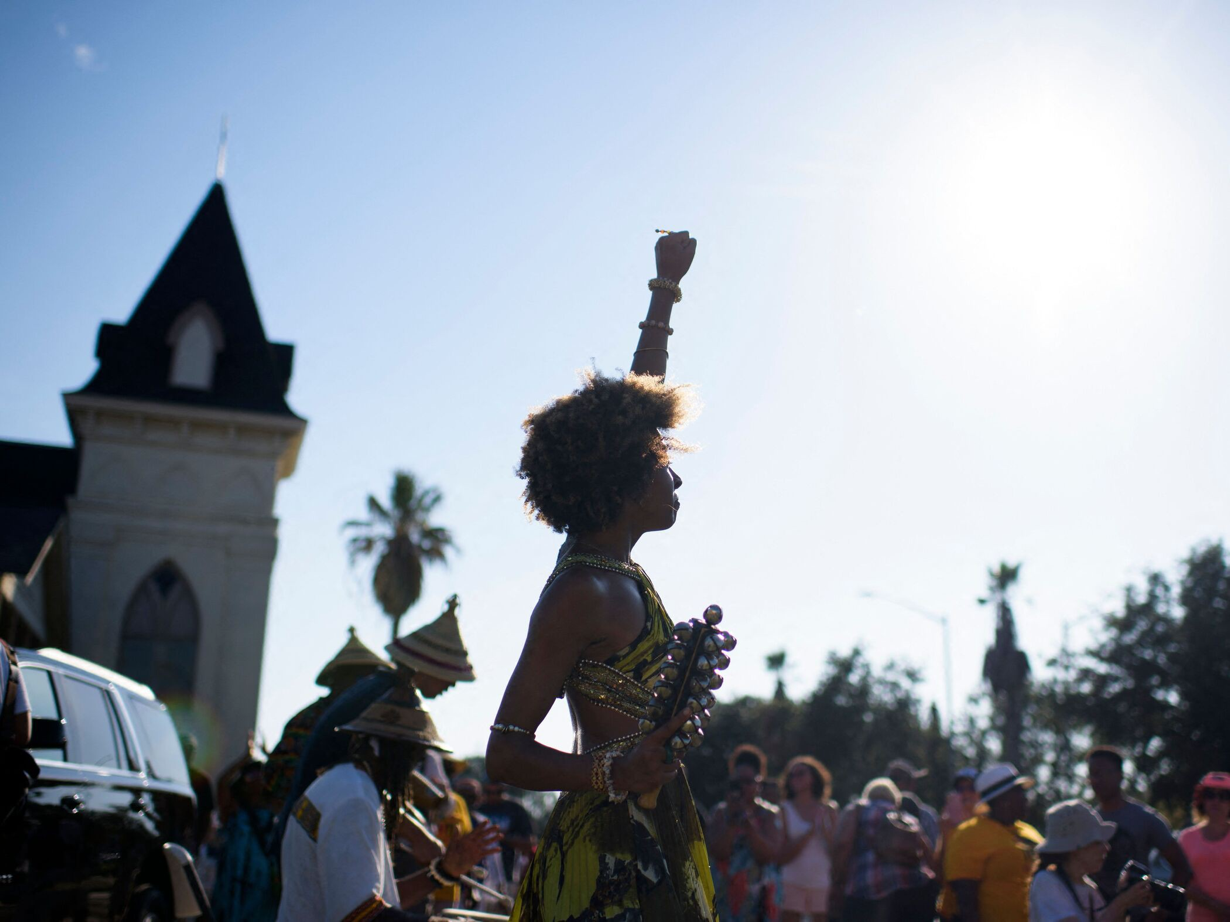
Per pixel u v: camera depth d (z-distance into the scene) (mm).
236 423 33625
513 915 2439
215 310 35906
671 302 3229
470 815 10039
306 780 4406
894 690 65812
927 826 10211
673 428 2580
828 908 9461
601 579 2395
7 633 23594
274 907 5637
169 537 32844
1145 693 40625
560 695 2381
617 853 2309
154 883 7117
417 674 4410
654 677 2377
